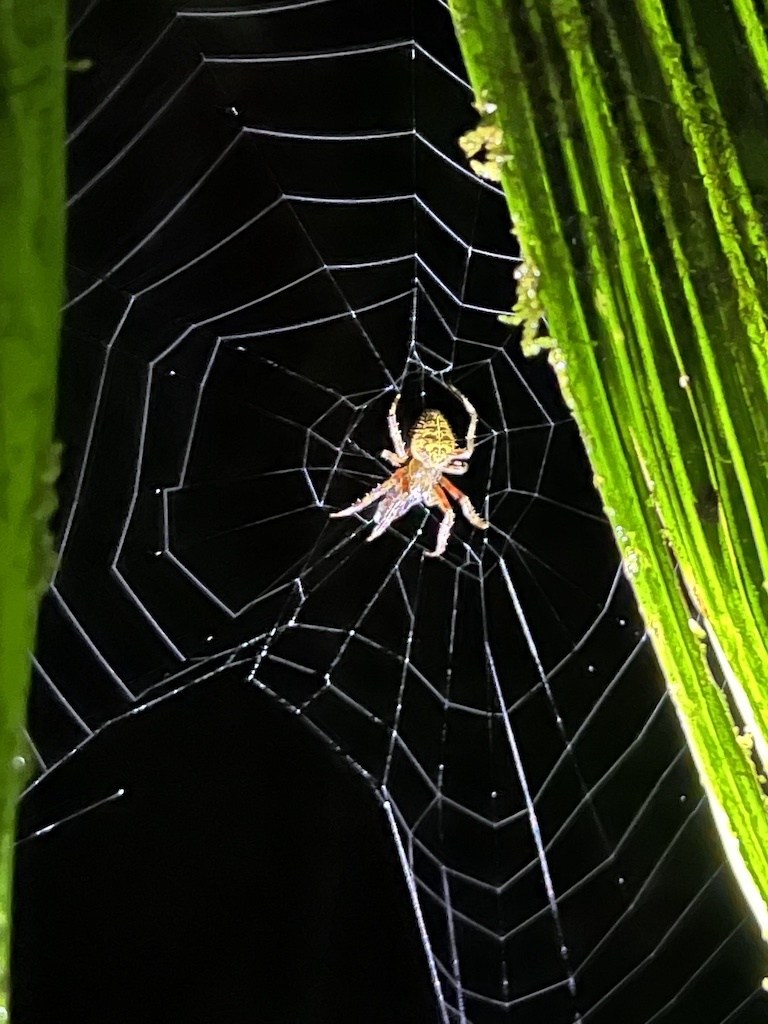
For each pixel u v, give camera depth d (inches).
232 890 10.5
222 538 11.2
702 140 9.6
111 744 10.6
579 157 9.7
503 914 10.8
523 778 11.1
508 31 9.7
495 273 10.8
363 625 11.4
